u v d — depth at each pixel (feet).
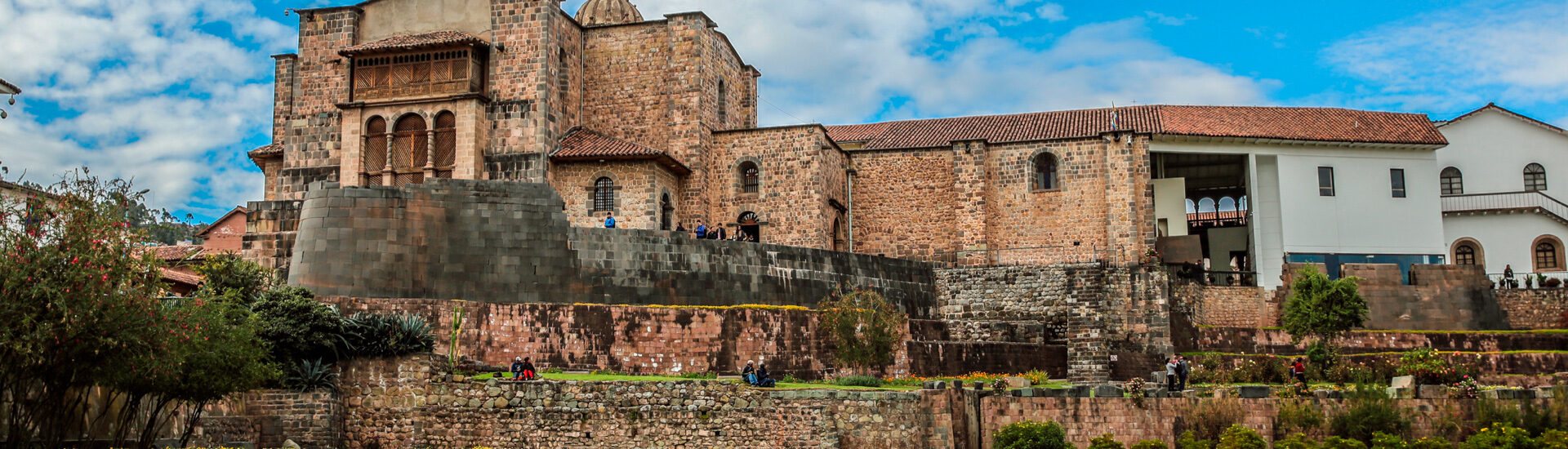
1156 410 122.21
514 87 181.37
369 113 182.19
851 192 203.31
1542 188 220.84
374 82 182.60
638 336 138.92
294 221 153.79
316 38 190.39
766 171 192.13
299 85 189.78
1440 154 224.74
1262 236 206.39
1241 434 117.19
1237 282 200.54
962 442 117.70
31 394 88.74
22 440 84.74
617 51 194.49
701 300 155.53
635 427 114.32
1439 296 187.52
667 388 115.65
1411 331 177.99
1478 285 188.44
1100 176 193.57
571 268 147.74
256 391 108.47
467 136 177.78
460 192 145.48
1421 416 122.62
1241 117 214.07
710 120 195.21
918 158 201.36
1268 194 208.03
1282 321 184.65
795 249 165.89
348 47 188.75
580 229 149.69
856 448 115.65
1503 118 224.33
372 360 114.21
